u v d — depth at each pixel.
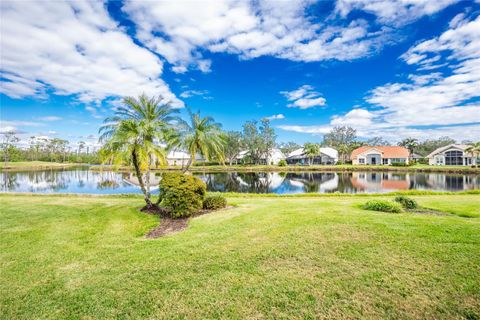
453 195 14.37
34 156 77.06
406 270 4.01
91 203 11.87
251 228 6.63
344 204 10.24
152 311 3.30
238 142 58.81
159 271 4.38
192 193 8.67
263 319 3.05
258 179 35.00
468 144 51.06
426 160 58.81
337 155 65.94
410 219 6.85
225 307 3.30
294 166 54.34
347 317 3.03
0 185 27.17
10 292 3.87
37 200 12.93
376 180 30.94
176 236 6.36
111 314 3.28
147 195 10.26
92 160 83.25
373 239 5.34
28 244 5.99
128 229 7.31
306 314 3.10
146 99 11.27
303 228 6.29
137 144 9.88
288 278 3.92
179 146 16.39
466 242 5.01
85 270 4.54
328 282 3.76
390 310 3.12
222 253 5.02
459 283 3.61
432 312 3.06
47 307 3.48
